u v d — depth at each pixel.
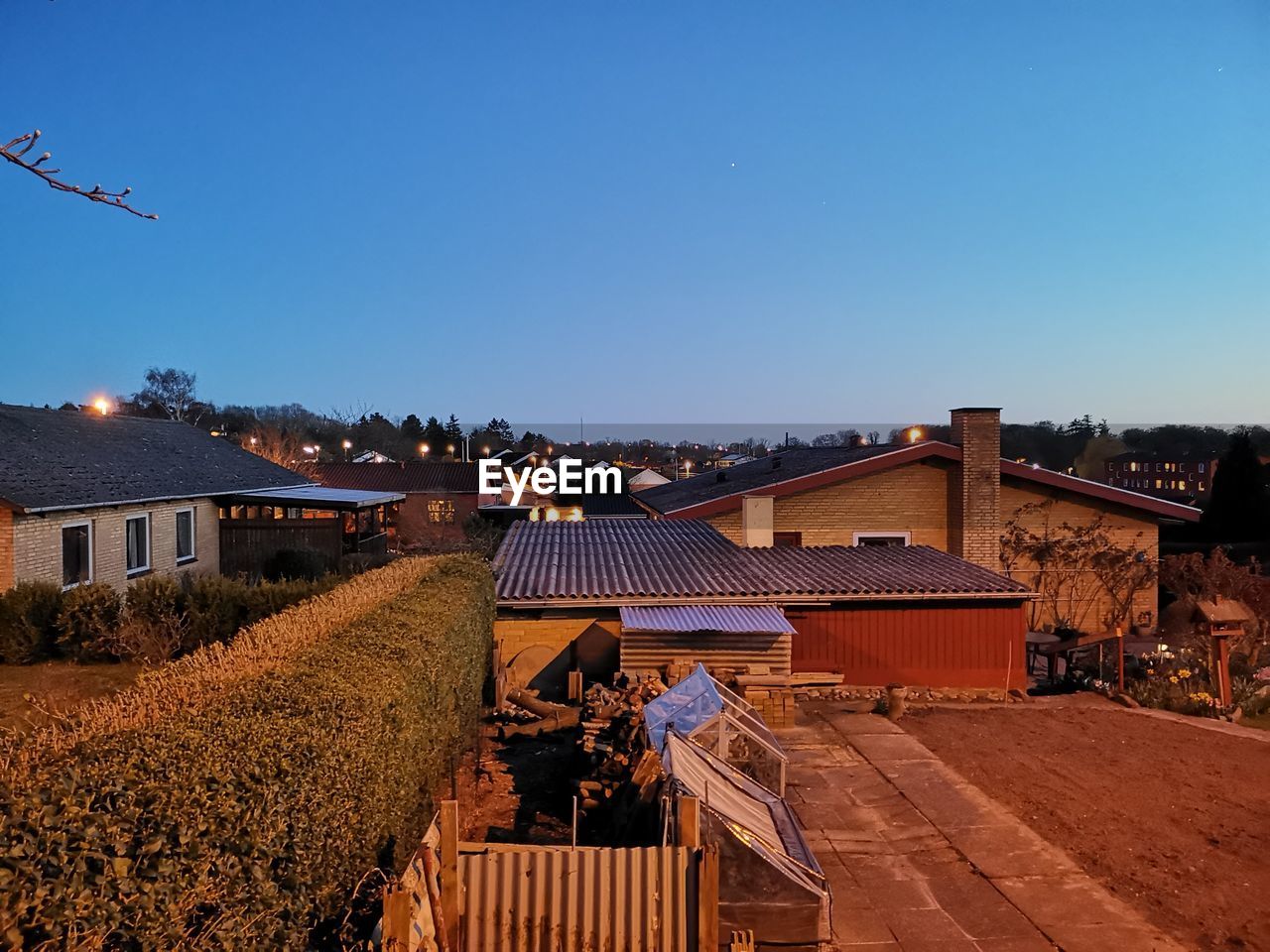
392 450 95.56
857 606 16.34
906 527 24.31
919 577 17.00
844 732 13.55
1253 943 7.44
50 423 22.94
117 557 20.20
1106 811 10.41
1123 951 7.29
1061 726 14.25
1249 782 11.58
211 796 3.87
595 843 8.77
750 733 9.78
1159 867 8.91
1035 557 24.73
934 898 8.18
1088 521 24.88
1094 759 12.45
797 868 7.04
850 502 24.33
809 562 18.36
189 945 3.46
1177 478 88.31
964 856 9.10
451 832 5.62
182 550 23.83
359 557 27.30
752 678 13.75
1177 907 8.06
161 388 85.00
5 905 2.69
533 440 123.75
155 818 3.50
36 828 2.99
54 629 15.48
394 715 6.40
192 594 16.42
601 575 16.86
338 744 5.17
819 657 16.34
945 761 12.17
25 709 11.59
